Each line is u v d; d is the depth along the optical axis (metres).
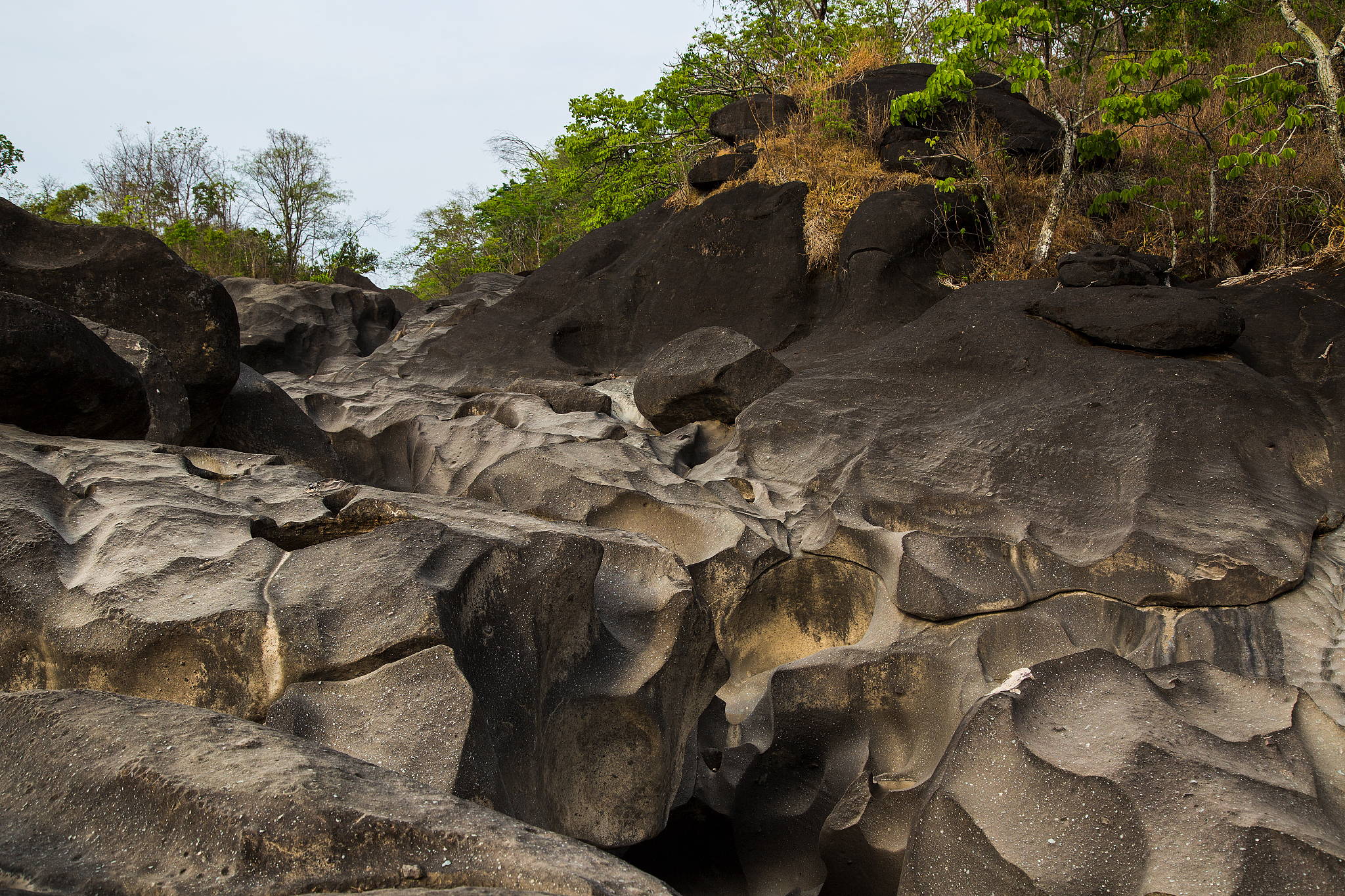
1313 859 2.54
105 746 2.17
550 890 1.81
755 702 5.23
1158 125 10.20
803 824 4.59
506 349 11.25
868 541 5.60
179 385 6.19
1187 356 6.54
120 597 3.17
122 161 28.23
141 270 6.73
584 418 7.94
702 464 7.17
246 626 3.04
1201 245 9.10
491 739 2.98
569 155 20.95
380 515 3.96
